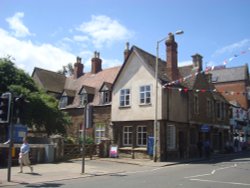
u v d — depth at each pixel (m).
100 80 35.41
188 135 30.59
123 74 30.19
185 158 29.17
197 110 32.31
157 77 26.23
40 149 22.30
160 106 27.03
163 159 26.56
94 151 27.94
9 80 28.33
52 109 29.05
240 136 46.94
